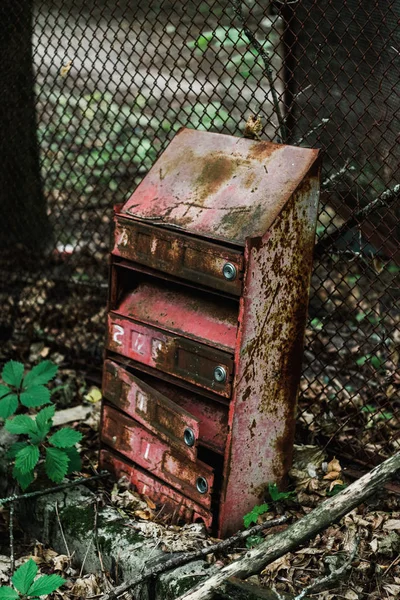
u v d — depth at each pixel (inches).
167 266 134.0
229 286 125.3
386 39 140.6
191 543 131.0
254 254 123.0
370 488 116.0
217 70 308.8
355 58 149.4
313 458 150.8
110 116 305.6
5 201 221.6
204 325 132.8
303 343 136.9
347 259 169.2
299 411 163.5
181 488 137.9
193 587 114.9
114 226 142.4
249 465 135.6
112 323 146.0
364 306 213.8
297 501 140.9
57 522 142.0
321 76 145.2
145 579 122.3
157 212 136.9
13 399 154.6
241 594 109.7
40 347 207.8
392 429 159.9
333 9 150.2
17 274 222.2
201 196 134.5
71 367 202.2
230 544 128.8
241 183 132.1
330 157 161.2
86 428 173.6
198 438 133.8
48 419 152.4
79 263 225.6
